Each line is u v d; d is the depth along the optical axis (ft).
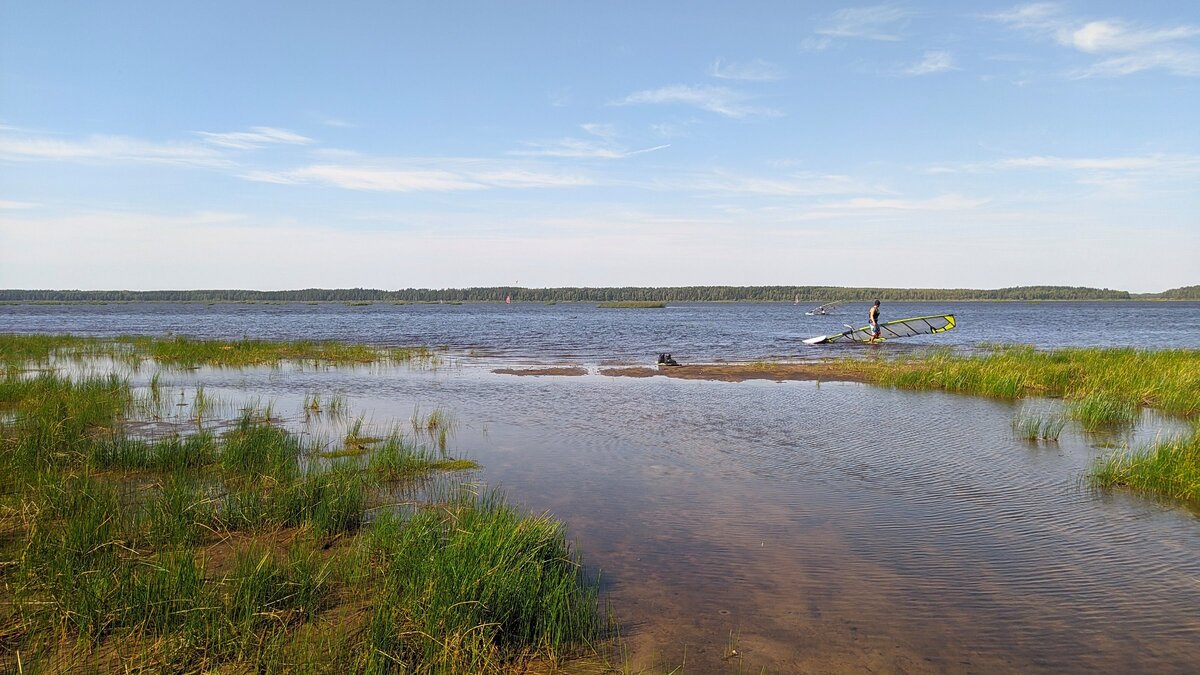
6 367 76.69
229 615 18.49
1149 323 224.74
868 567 22.68
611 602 20.22
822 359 91.30
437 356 100.07
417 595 19.19
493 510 25.84
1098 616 19.45
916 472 33.99
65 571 20.10
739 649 17.74
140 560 21.54
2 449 33.22
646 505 28.86
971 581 21.65
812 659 17.25
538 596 19.03
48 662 16.69
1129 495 30.27
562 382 69.00
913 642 18.06
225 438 40.24
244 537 24.97
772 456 37.29
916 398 57.72
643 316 292.81
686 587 21.22
